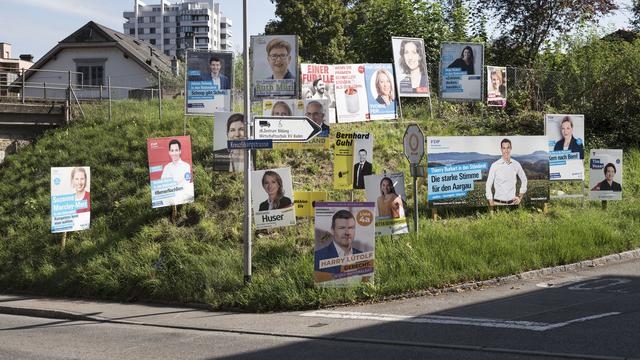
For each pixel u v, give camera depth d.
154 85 42.47
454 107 23.23
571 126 17.19
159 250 13.77
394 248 12.23
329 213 10.95
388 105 20.95
